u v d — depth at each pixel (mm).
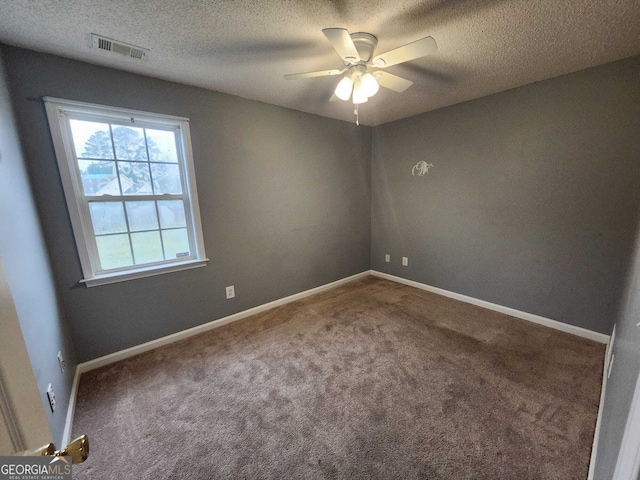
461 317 2697
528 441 1340
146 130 2121
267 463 1264
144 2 1286
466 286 3074
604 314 2180
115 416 1546
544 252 2451
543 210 2416
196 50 1724
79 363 1950
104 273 2029
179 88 2189
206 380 1834
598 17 1449
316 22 1484
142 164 2127
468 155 2855
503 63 1990
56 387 1397
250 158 2666
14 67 1582
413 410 1545
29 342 1158
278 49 1737
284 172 2951
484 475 1190
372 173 3889
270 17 1433
